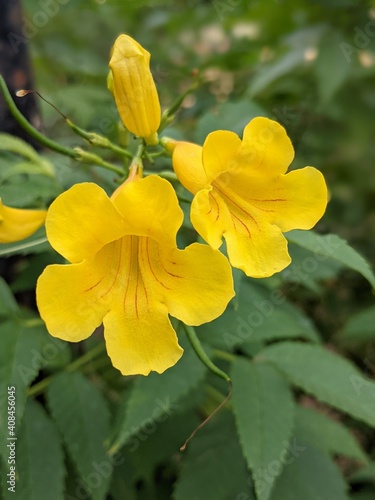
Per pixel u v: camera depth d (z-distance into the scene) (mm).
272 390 98
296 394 177
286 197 85
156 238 74
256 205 87
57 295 70
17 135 122
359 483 149
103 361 121
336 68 162
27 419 98
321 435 121
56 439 97
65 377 103
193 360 98
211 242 72
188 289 74
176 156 85
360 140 189
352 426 184
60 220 69
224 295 72
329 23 172
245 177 87
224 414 113
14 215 88
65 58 204
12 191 101
